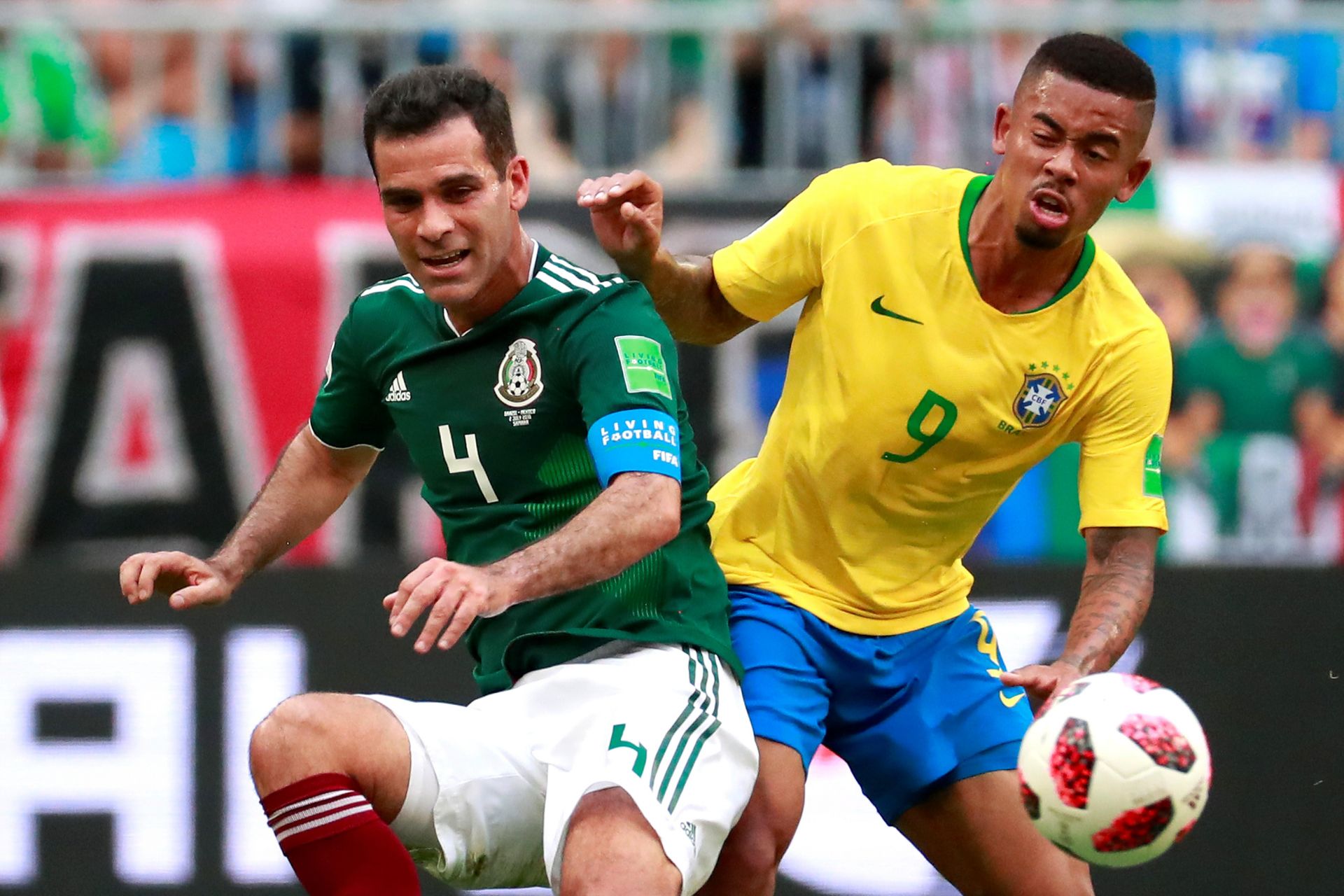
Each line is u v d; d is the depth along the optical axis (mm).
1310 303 25578
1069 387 14523
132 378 24312
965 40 27578
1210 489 25422
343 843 12102
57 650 22266
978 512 15250
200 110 27719
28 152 27031
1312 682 22703
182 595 13133
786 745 14523
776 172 27672
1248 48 28547
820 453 14805
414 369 13156
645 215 13789
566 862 12227
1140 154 13664
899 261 14383
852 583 15148
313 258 24562
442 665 22516
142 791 22188
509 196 12641
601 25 27547
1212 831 22594
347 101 27734
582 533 11945
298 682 22391
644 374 12609
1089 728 12234
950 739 15508
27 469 24141
